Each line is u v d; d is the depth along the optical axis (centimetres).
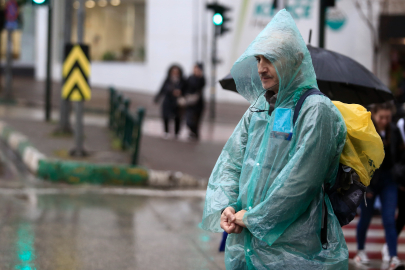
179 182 903
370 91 449
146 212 699
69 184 849
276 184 230
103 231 585
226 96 2455
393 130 511
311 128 230
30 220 608
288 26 239
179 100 1345
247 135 263
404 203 534
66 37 1119
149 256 507
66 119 1161
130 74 2700
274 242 237
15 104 1923
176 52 2575
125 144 1058
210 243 569
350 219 248
